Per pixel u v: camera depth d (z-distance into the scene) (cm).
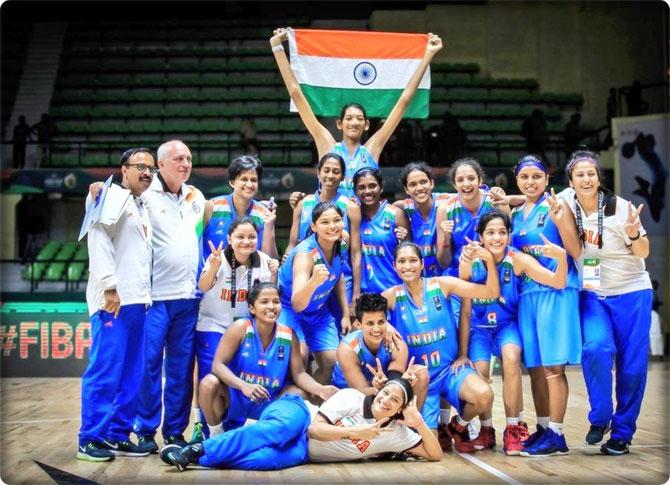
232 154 1543
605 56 1605
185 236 459
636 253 446
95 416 432
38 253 1402
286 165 1481
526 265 447
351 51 608
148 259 445
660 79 1554
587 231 453
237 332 436
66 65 1716
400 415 419
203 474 389
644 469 401
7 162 1552
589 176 448
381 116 610
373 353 439
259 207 488
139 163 441
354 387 438
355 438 407
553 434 448
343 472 394
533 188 465
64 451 468
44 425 591
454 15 1633
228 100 1636
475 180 488
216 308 460
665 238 1277
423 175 500
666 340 1280
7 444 496
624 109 1517
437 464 416
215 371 435
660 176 1272
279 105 1631
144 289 440
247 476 383
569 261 456
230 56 1742
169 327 458
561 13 1619
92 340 436
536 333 453
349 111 548
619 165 1298
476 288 450
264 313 428
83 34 1778
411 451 425
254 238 450
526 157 472
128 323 439
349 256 504
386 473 390
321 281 434
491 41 1630
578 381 909
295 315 473
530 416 608
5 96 1642
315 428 412
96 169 1230
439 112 1577
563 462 421
